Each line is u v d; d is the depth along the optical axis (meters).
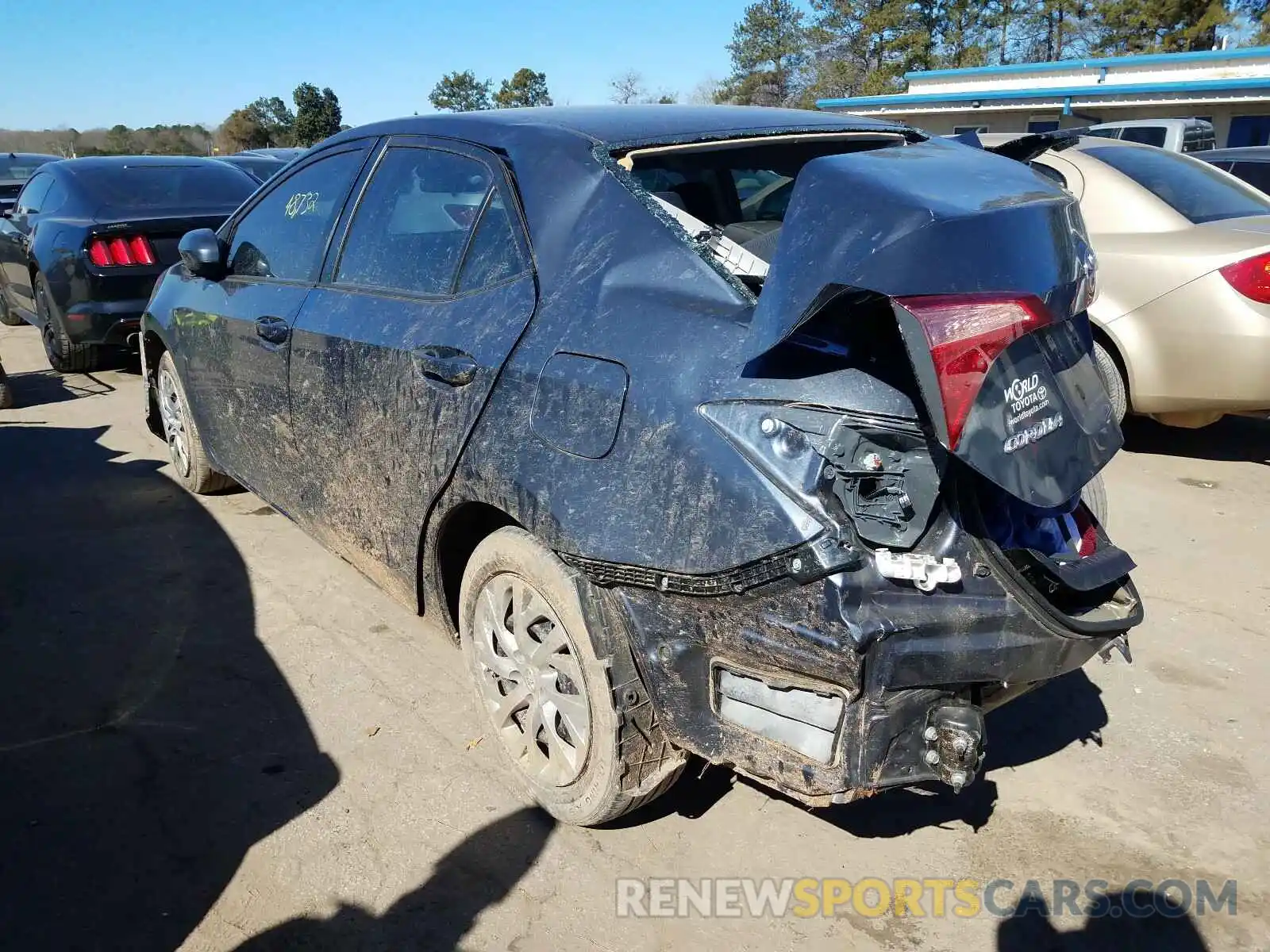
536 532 2.45
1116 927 2.39
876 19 45.56
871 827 2.75
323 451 3.43
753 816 2.79
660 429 2.18
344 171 3.63
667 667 2.28
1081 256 2.20
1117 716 3.26
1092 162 5.71
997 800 2.86
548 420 2.43
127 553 4.46
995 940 2.36
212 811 2.78
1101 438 2.29
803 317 1.94
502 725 2.84
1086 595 2.38
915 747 2.07
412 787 2.88
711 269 2.32
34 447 5.99
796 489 1.99
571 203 2.65
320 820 2.74
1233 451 5.88
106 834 2.68
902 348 2.06
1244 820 2.76
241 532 4.70
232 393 4.08
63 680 3.44
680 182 3.17
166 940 2.33
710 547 2.09
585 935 2.37
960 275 1.88
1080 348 2.38
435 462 2.79
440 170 3.13
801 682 2.06
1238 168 9.43
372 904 2.46
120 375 7.89
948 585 2.02
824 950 2.33
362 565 3.43
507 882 2.53
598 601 2.38
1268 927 2.39
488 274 2.80
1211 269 5.03
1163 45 39.75
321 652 3.63
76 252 6.88
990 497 2.17
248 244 4.12
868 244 1.90
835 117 3.38
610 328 2.37
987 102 25.94
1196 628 3.80
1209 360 5.10
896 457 2.01
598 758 2.48
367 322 3.15
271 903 2.45
